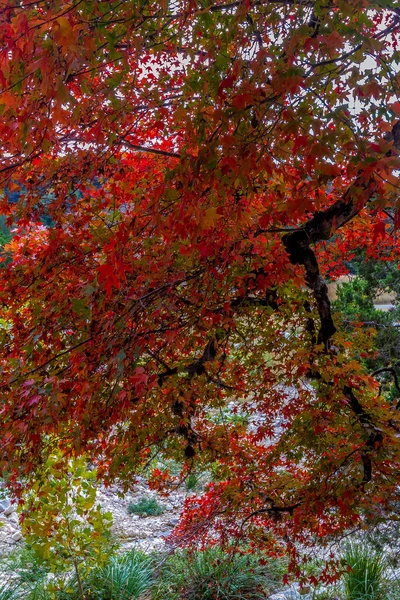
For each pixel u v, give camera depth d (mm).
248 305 3295
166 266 2494
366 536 4070
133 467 3484
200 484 7590
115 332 2359
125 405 2375
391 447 3158
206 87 1874
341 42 1511
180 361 3299
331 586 4750
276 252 2545
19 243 3127
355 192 1579
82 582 5062
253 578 5027
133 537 6355
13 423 2316
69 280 2916
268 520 4047
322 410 3156
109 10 1737
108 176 2928
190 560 5195
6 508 6918
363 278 6648
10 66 1727
